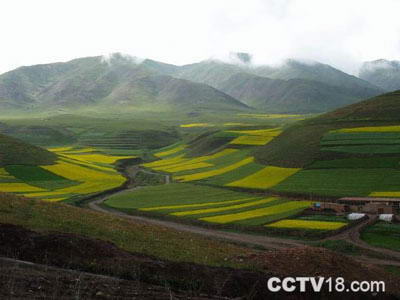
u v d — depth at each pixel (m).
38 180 119.56
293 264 36.81
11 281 24.73
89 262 30.39
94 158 188.62
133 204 93.88
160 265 31.42
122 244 36.47
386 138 125.19
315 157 121.62
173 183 127.25
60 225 38.16
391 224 69.19
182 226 73.81
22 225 35.50
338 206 78.44
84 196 102.31
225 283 30.30
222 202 92.88
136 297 25.75
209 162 165.12
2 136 156.50
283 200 91.31
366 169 105.38
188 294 28.08
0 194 45.19
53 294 24.02
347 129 141.50
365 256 53.59
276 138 166.75
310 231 65.06
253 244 59.78
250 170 130.25
